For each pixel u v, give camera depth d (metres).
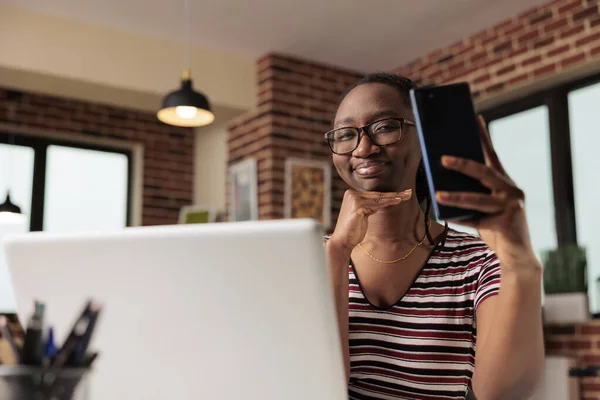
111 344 0.78
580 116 4.31
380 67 5.44
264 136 5.09
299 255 0.68
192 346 0.75
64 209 5.71
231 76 5.11
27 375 0.62
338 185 5.34
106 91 4.71
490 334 0.88
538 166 4.52
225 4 4.27
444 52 5.02
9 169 5.48
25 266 0.82
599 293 3.99
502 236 0.72
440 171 0.70
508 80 4.52
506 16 4.53
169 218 6.09
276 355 0.72
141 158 6.01
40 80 4.50
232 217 5.32
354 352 1.10
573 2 4.16
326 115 5.32
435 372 1.06
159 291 0.75
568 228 4.26
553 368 3.78
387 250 1.14
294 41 4.89
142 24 4.58
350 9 4.36
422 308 1.08
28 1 4.22
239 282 0.71
